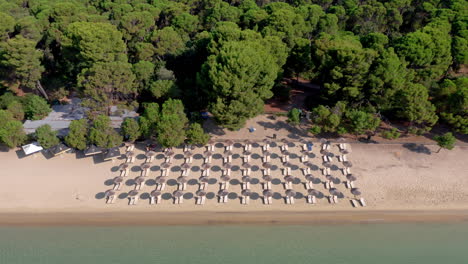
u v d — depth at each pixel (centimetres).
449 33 6209
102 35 5100
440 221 3703
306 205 3881
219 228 3641
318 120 4666
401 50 5088
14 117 5100
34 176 4244
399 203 3900
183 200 3934
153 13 7738
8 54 4928
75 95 5975
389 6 7825
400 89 4622
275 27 6191
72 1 8244
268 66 4425
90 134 4341
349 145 4709
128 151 4556
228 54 4259
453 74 6197
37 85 5581
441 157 4478
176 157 4503
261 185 4119
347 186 4081
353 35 6731
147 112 4572
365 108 4934
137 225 3669
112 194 3925
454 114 4512
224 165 4281
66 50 5538
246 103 4300
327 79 5100
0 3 7544
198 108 5309
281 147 4662
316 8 7281
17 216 3756
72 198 3962
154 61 6234
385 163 4409
